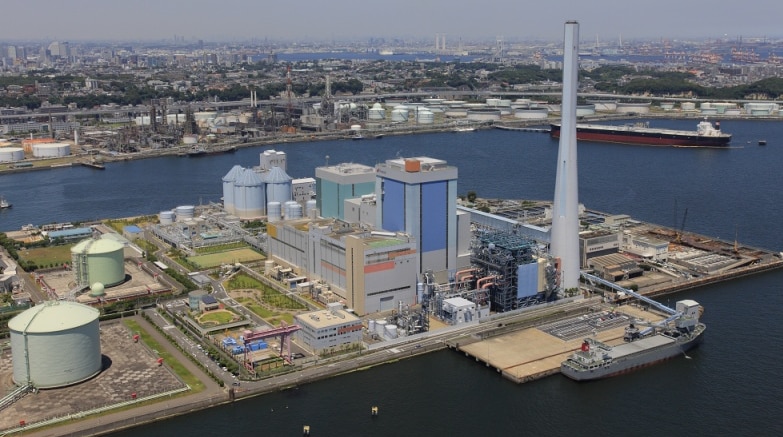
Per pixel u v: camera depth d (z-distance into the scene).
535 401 174.00
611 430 162.25
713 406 172.00
